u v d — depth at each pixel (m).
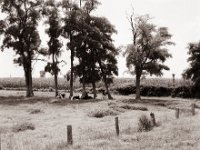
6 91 86.94
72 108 44.16
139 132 21.70
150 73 59.66
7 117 35.53
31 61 62.69
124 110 41.84
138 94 60.66
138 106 45.12
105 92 76.31
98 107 43.38
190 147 16.00
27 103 50.47
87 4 61.31
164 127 23.23
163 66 59.44
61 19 60.31
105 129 24.67
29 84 62.88
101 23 61.41
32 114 38.28
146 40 58.16
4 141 21.02
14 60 63.69
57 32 60.78
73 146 17.34
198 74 68.06
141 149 16.12
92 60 60.00
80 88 90.62
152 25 59.44
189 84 74.69
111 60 60.19
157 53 59.03
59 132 24.42
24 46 61.50
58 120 32.72
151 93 76.56
